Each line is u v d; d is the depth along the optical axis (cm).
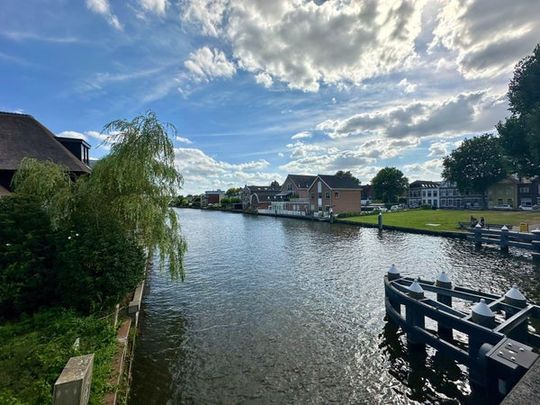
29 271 705
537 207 4712
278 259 1659
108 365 486
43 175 770
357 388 537
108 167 769
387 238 2314
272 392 530
